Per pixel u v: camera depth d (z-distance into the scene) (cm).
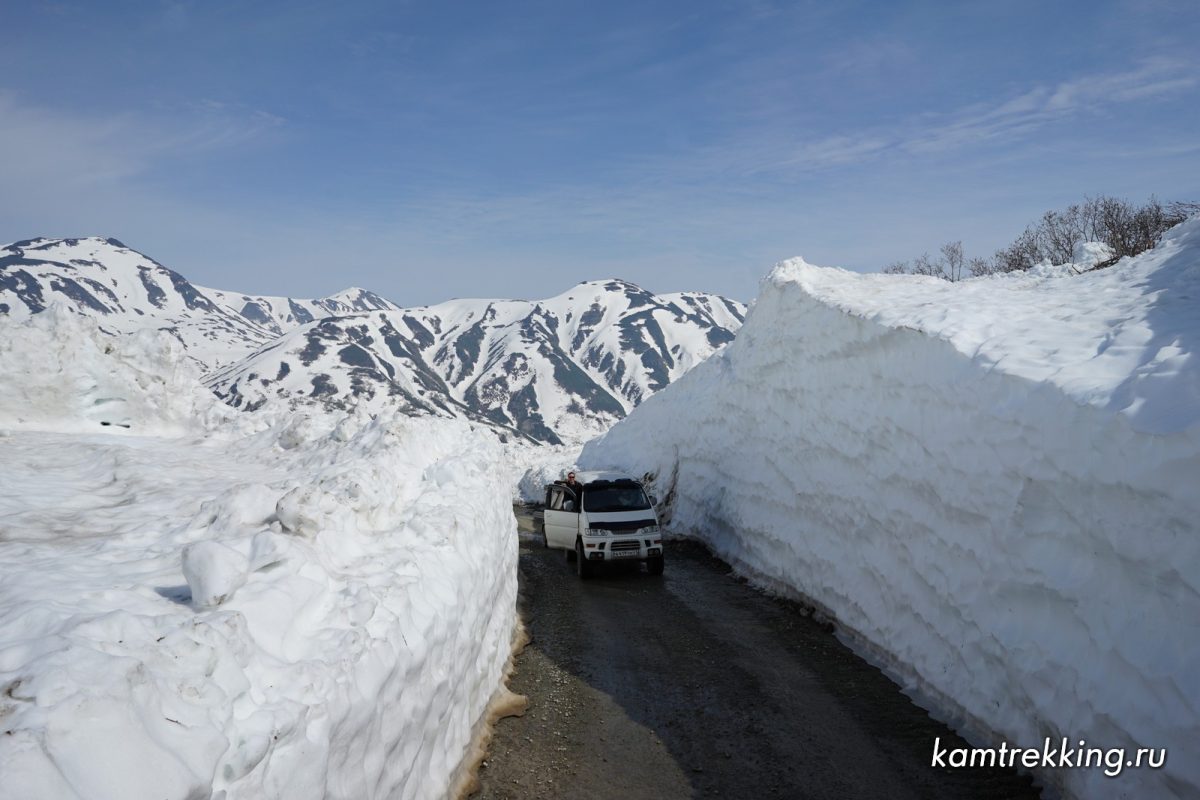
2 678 208
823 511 1116
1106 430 502
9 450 988
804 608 1079
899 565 854
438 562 527
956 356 745
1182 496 433
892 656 813
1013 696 591
